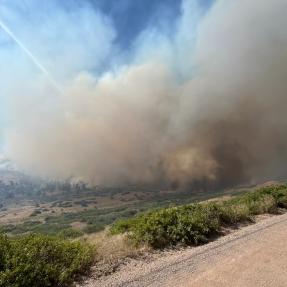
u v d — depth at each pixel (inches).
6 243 291.4
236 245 374.6
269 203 628.4
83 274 293.1
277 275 271.6
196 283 258.7
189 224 425.4
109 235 469.1
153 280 271.7
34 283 256.1
